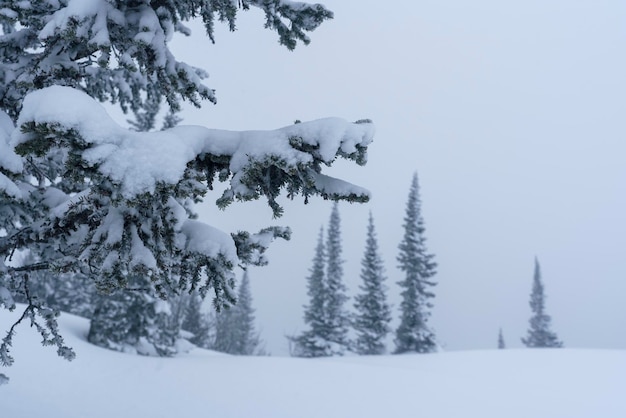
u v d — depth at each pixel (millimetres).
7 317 18578
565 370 23562
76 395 12516
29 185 5070
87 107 2775
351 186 3559
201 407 13312
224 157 3598
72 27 4426
